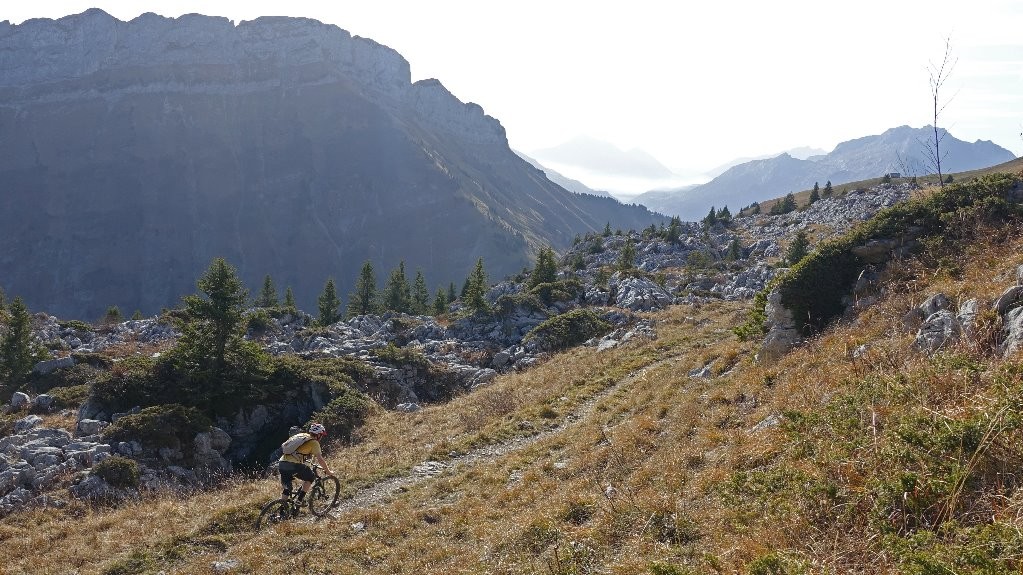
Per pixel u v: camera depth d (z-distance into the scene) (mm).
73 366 37000
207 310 27812
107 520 16422
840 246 16547
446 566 10477
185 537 14305
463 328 45000
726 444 11227
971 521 5684
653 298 47000
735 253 91438
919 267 14453
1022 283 10273
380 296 86125
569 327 39281
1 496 18547
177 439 23016
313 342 42906
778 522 7141
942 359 9039
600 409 19500
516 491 13750
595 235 143250
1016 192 15945
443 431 22656
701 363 19250
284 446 14469
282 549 12883
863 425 8461
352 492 16578
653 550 8055
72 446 21594
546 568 8883
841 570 5758
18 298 37312
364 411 27297
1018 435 6340
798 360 13828
